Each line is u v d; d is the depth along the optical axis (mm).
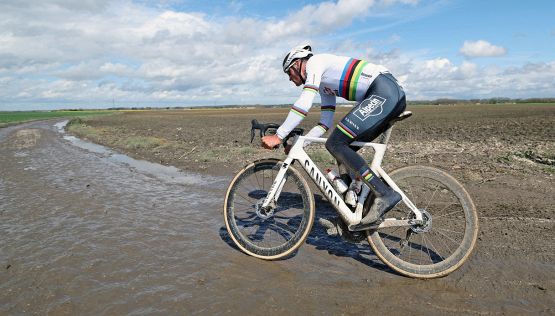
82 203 5086
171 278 2824
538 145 10273
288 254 3145
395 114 2881
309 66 2967
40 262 3131
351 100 3084
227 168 7688
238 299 2516
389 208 2844
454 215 4188
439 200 4711
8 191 5918
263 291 2629
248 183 4246
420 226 2994
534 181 5680
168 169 7969
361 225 2922
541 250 3268
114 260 3156
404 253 3238
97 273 2912
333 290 2654
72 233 3854
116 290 2643
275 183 3238
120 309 2395
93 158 10242
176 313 2344
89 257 3223
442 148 10289
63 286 2709
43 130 26094
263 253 3207
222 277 2842
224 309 2393
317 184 3146
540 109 50719
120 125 32531
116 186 6223
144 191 5816
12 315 2344
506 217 4141
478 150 9555
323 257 3260
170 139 15906
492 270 2932
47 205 4992
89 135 19719
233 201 3373
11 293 2625
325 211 4641
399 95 2855
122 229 3975
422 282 2793
